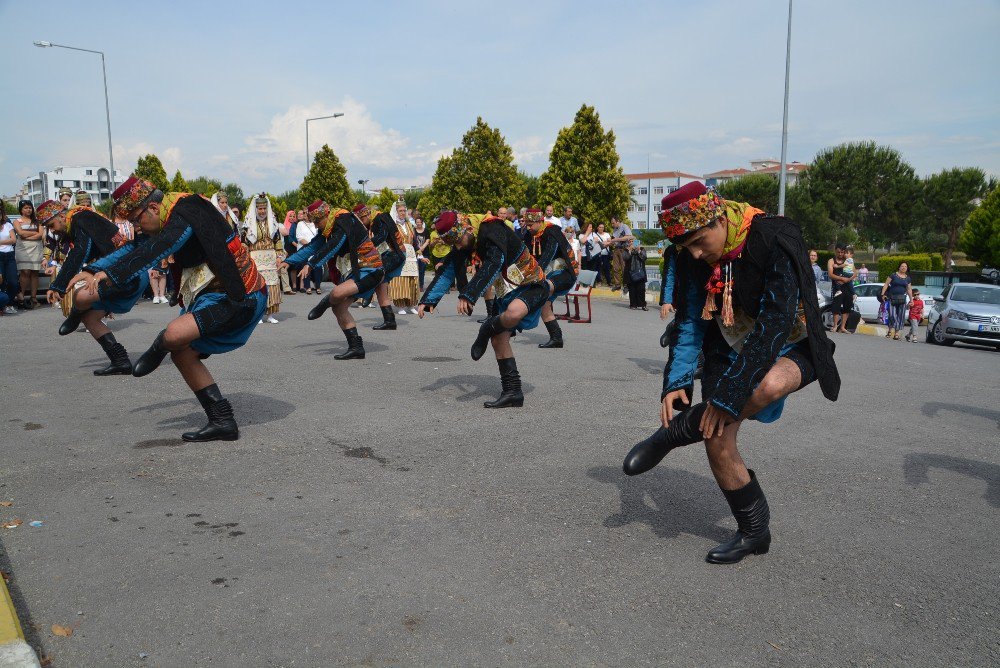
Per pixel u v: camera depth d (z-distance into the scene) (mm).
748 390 2793
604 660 2475
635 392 6859
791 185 61250
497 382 7105
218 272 4473
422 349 9070
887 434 5637
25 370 7238
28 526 3439
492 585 2973
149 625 2600
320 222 7934
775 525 3730
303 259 8164
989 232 41375
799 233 2951
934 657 2555
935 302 16250
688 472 4488
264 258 11180
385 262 10188
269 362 7949
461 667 2406
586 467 4547
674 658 2502
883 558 3363
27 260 12617
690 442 3184
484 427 5449
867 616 2824
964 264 59594
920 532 3689
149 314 12000
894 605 2918
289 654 2447
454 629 2631
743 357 2826
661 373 7910
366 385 6840
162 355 4512
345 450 4777
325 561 3139
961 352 12672
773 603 2904
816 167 61844
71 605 2725
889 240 61250
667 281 3295
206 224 4449
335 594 2854
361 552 3240
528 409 6070
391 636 2572
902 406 6703
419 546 3324
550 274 9469
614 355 9141
